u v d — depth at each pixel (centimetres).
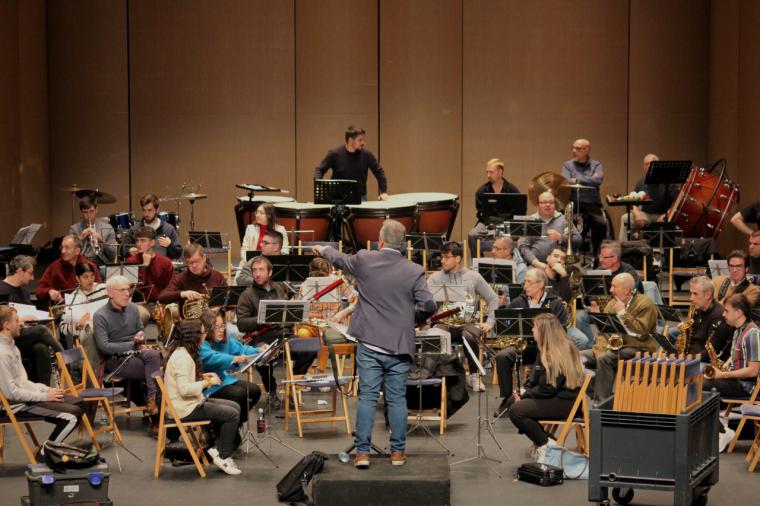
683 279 1521
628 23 1981
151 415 961
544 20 1992
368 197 2016
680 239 1512
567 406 851
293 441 944
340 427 988
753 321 948
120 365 938
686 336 1000
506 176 2011
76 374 1011
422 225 1680
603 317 970
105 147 2005
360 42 2009
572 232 1464
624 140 1995
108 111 2003
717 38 1925
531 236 1325
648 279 1435
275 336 1043
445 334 918
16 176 1817
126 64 2000
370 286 790
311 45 2011
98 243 1409
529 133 2005
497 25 1997
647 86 1984
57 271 1204
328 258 809
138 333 995
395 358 784
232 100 2011
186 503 788
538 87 1997
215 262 1897
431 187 2022
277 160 2020
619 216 2000
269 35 2006
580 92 1995
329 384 912
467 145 2011
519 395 899
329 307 1073
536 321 855
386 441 935
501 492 811
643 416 702
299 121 2017
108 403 957
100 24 1992
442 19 2003
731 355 925
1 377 842
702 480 746
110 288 991
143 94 2006
